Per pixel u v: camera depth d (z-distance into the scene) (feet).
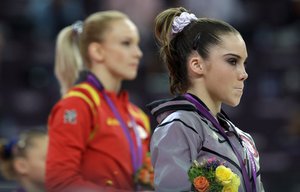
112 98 36.14
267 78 71.05
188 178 22.03
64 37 37.93
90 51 36.81
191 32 23.98
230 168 22.85
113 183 34.53
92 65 36.91
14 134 65.98
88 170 34.40
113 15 37.27
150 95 66.44
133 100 65.77
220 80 23.38
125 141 35.35
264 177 59.41
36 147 35.14
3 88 69.97
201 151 22.88
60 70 37.86
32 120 67.77
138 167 35.45
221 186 21.90
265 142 65.16
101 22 36.83
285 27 79.36
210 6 76.18
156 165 22.67
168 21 24.68
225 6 76.74
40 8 76.74
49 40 74.95
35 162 34.99
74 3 76.74
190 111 23.22
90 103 34.76
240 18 77.36
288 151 63.10
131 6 74.43
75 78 37.47
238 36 23.82
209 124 23.29
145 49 71.00
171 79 24.66
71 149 33.78
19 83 71.36
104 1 75.92
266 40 77.20
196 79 23.85
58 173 33.42
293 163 61.26
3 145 35.47
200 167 22.03
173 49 24.43
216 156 22.85
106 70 36.70
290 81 71.31
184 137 22.67
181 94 24.22
